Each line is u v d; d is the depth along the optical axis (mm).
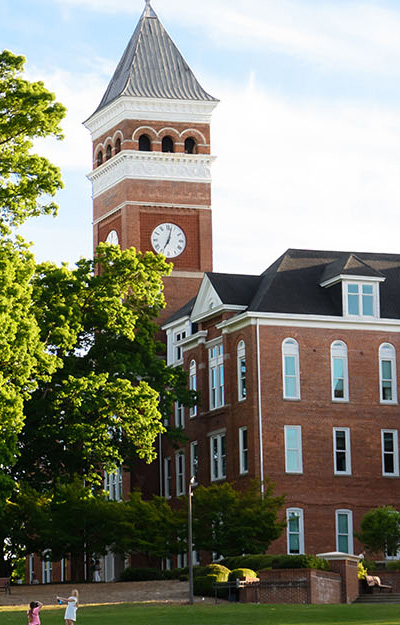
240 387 86500
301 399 85188
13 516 81125
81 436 72625
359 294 87375
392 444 86938
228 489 77375
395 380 87688
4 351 61719
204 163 113375
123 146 112500
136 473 100562
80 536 81250
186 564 93438
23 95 68312
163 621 51875
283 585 63469
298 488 84000
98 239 116875
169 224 112062
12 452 62750
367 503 85375
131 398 74062
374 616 53594
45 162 69562
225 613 55188
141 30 117312
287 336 85688
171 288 110688
